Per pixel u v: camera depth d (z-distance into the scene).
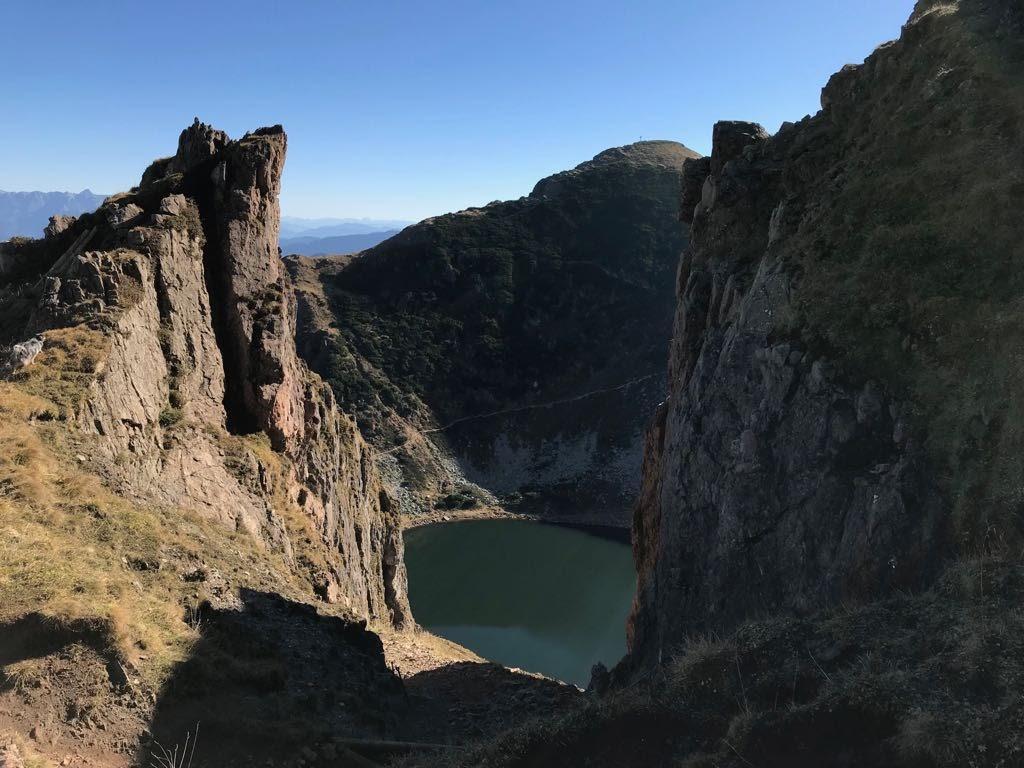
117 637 15.52
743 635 14.93
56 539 18.75
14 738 12.91
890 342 18.55
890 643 12.91
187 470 29.62
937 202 20.33
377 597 49.56
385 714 21.58
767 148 30.84
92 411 25.08
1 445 21.02
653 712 13.59
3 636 14.77
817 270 21.56
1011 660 11.19
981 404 16.02
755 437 20.47
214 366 35.59
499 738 14.97
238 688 17.50
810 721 11.59
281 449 38.03
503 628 68.69
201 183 39.19
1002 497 14.62
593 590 80.56
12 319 31.09
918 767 10.26
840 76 31.28
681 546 23.34
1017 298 16.83
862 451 17.91
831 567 17.47
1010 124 20.41
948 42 24.44
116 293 30.23
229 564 24.91
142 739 14.41
